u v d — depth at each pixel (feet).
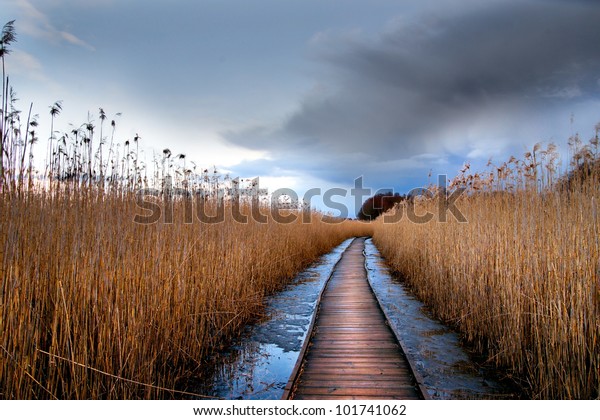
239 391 11.96
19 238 10.39
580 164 13.38
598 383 9.72
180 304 13.88
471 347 15.69
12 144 11.11
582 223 12.14
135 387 10.66
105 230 12.35
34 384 9.69
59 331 10.52
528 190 15.14
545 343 11.32
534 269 13.08
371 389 11.61
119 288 11.38
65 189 13.14
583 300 10.71
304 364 13.67
